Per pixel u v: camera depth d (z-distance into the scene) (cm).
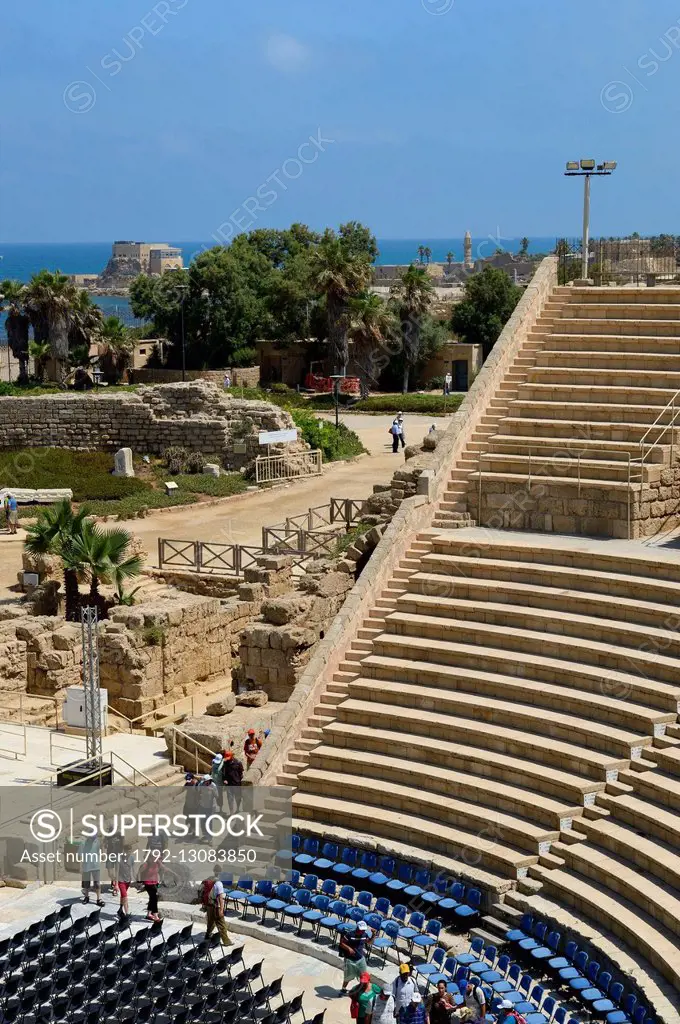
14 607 4781
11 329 10569
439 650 4031
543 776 3538
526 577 4147
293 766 3900
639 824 3316
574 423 4562
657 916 3048
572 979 2906
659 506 4350
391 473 7381
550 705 3753
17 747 3978
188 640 4644
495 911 3306
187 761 3941
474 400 4797
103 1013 2739
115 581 5038
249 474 7375
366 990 2805
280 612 4384
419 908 3375
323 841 3672
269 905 3306
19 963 2889
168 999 2750
